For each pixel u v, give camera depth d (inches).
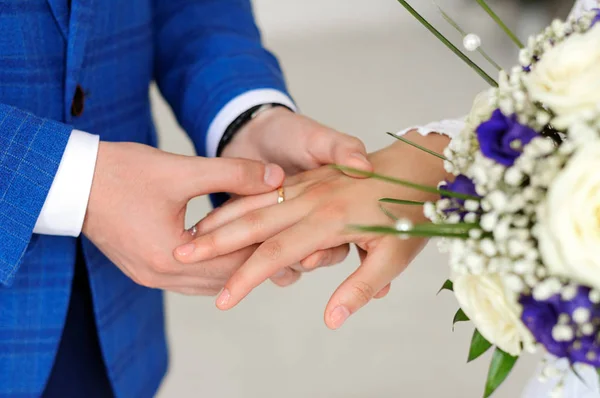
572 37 20.4
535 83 20.4
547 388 28.1
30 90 28.5
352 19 146.7
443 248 22.0
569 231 18.6
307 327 61.9
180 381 56.4
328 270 69.4
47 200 27.2
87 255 30.5
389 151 31.3
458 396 53.4
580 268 18.6
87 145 27.5
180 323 63.3
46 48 28.7
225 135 33.3
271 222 28.9
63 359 31.8
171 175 28.1
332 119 99.0
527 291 20.5
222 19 35.1
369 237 28.7
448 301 63.7
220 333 61.8
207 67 34.0
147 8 32.5
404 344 58.9
